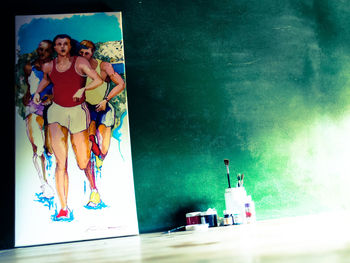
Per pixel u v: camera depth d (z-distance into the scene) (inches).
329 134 135.8
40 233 111.0
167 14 134.6
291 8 142.6
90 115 120.6
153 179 122.2
